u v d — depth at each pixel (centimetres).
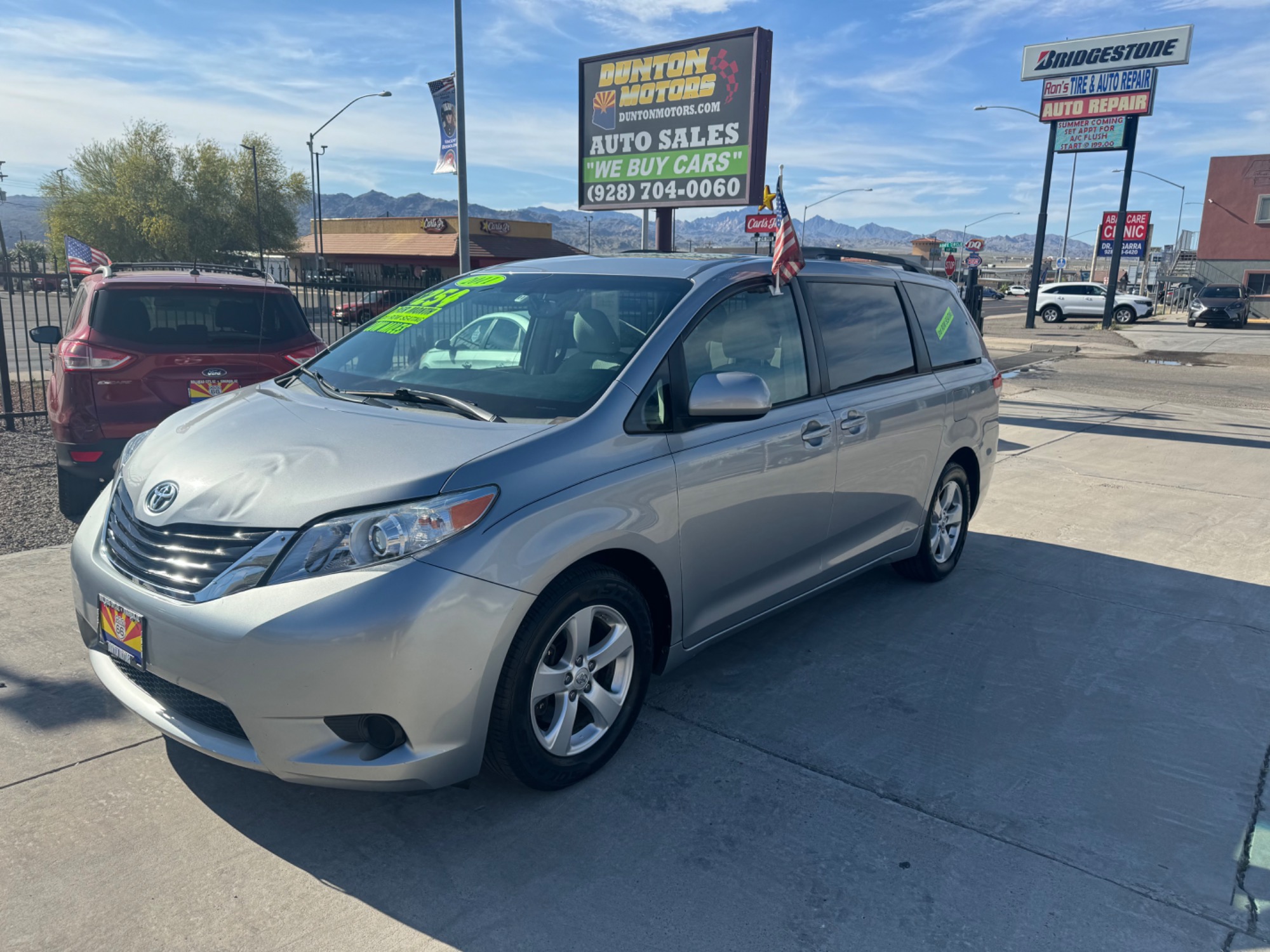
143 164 5669
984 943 239
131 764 311
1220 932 245
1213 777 323
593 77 1479
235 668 246
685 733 344
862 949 236
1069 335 3050
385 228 7075
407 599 246
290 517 256
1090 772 324
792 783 312
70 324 602
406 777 257
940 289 524
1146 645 440
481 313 374
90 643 302
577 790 304
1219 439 1044
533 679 279
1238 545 615
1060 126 3372
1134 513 698
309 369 383
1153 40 3136
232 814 286
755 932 241
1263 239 4662
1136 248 5094
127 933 234
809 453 380
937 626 459
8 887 249
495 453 275
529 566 267
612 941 237
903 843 280
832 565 421
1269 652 434
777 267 379
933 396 474
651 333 331
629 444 306
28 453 785
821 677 396
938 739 344
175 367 579
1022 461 898
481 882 258
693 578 334
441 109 1542
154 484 288
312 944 233
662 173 1415
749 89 1283
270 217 5962
